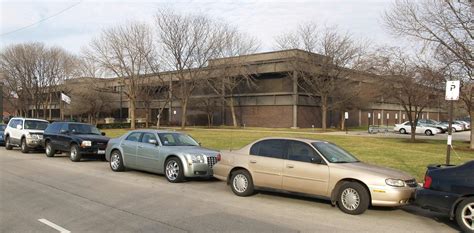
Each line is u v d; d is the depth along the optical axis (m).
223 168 10.29
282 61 50.44
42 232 6.38
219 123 61.00
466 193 7.11
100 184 11.21
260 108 55.25
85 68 49.12
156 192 10.16
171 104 63.38
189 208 8.35
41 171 13.73
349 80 44.78
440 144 26.02
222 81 49.41
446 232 7.16
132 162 13.42
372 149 21.69
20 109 60.16
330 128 54.59
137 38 41.75
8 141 22.53
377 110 67.88
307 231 6.86
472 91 21.44
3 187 10.45
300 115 52.34
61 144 17.83
